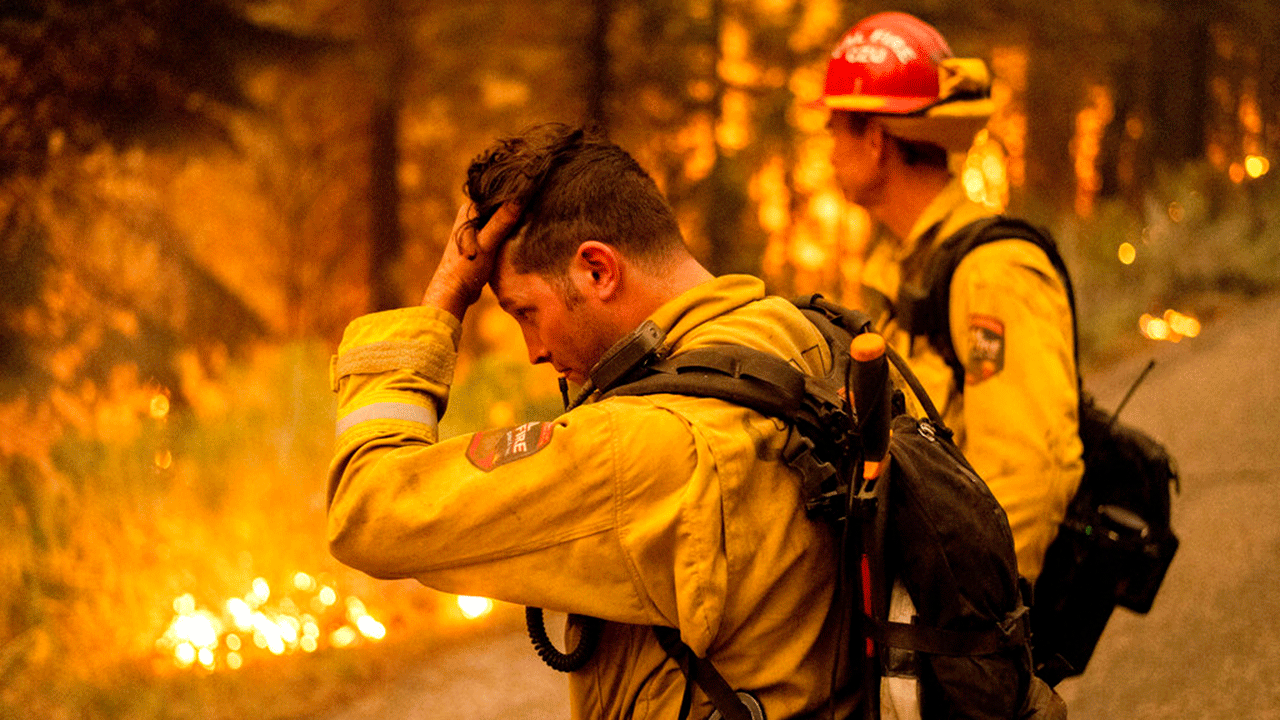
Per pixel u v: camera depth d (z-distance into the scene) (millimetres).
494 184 2330
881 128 3816
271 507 8438
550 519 2072
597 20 21281
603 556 2068
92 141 10555
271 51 11602
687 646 2158
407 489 2141
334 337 24703
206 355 14430
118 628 7246
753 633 2135
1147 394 11266
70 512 7754
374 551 2148
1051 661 3424
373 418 2240
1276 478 8062
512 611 8070
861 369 1986
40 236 10656
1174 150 30656
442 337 2344
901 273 3854
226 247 23297
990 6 24422
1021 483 3197
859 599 2158
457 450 2178
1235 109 36531
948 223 3721
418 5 21406
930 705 2109
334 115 23875
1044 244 3443
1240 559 6805
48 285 10727
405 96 22750
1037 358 3260
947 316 3443
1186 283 15555
